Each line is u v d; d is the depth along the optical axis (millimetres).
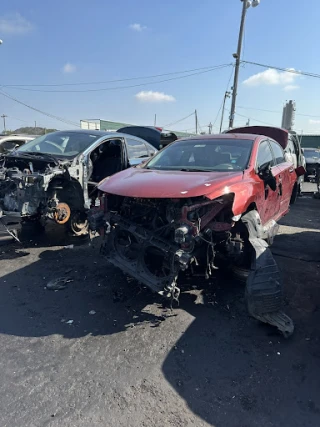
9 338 3074
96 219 3773
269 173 4070
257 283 3109
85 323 3326
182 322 3346
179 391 2461
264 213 4461
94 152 6695
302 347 2977
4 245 5582
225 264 4105
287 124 24234
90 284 4160
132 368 2693
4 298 3812
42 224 6531
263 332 3193
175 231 3100
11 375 2600
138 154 7309
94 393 2428
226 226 3266
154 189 3367
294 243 5891
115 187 3666
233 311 3555
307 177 18125
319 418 2246
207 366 2730
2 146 9070
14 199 5383
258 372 2670
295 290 4035
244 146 4609
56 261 4906
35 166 5824
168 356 2842
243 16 20172
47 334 3143
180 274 4137
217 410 2301
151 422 2191
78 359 2793
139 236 3449
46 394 2412
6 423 2166
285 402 2377
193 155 4586
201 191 3232
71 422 2184
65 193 5703
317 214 8625
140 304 3688
